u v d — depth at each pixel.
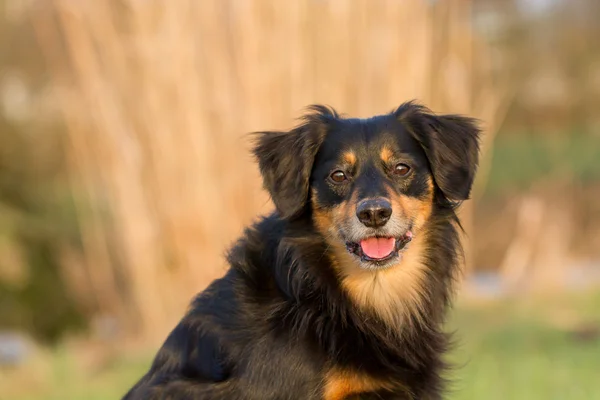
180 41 10.48
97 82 10.89
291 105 10.44
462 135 5.02
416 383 4.68
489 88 15.23
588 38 23.50
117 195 11.29
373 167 4.76
